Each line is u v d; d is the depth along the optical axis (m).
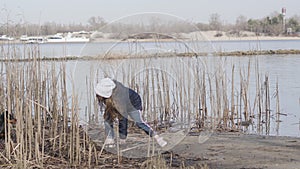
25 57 9.21
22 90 8.66
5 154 7.08
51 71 10.03
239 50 38.34
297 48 50.66
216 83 10.91
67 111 8.38
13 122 8.10
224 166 6.93
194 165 6.92
